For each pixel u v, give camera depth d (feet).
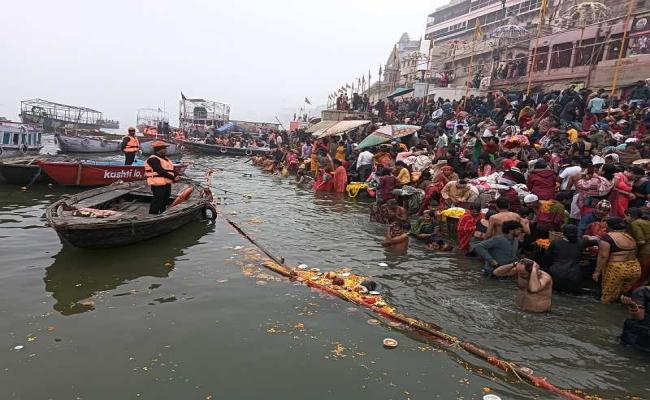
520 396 14.89
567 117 52.49
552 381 15.87
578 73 74.13
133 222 27.73
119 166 52.21
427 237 33.24
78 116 199.00
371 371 16.02
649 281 22.79
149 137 104.88
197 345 17.35
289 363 16.33
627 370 16.71
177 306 20.70
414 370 16.19
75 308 20.21
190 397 14.23
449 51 141.59
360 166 57.11
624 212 25.77
